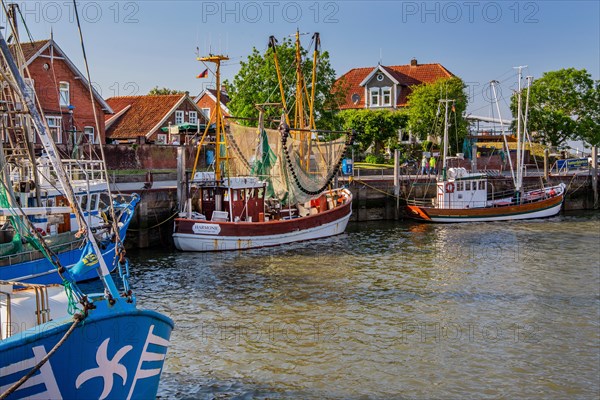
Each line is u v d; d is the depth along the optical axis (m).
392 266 25.06
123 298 9.38
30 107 8.13
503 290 20.84
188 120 59.12
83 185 23.58
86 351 8.51
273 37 34.62
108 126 57.28
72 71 44.09
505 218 41.84
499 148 60.09
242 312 18.20
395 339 15.82
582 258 26.70
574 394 12.76
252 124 44.31
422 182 44.78
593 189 50.81
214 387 12.93
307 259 26.83
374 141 59.09
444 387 13.04
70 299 8.66
